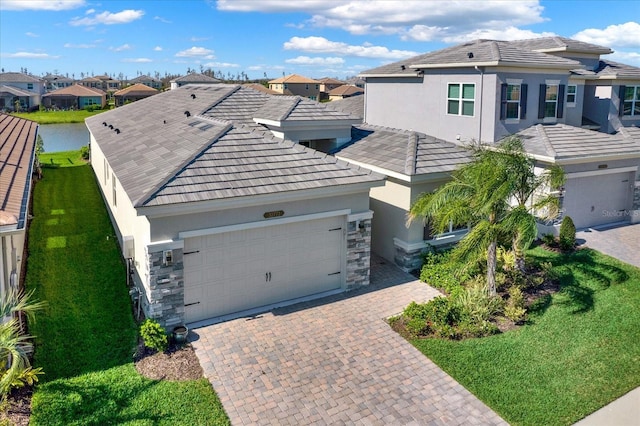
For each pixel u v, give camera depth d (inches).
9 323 389.7
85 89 4576.8
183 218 516.7
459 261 550.6
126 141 863.1
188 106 1024.9
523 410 419.5
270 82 4955.7
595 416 416.2
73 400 408.8
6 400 384.2
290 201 573.9
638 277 684.7
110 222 895.7
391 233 730.8
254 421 400.5
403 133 827.4
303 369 469.1
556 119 999.6
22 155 809.5
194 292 542.0
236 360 479.8
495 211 562.3
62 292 607.5
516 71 921.5
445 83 1007.0
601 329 548.1
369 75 1207.6
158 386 433.4
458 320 546.0
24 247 744.3
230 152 607.2
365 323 554.9
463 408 422.0
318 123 831.7
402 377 460.8
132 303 577.6
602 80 1097.4
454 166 705.6
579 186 866.1
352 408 418.6
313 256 613.3
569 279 671.1
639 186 925.8
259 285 581.9
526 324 555.2
